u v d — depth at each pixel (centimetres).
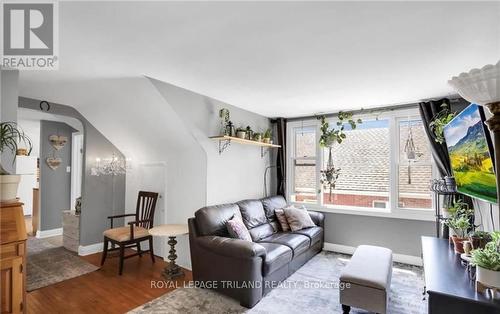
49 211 492
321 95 335
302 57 219
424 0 141
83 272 332
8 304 189
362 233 406
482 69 102
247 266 253
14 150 226
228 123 357
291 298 270
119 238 332
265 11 153
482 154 196
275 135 490
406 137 383
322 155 450
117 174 443
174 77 273
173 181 379
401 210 377
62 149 507
